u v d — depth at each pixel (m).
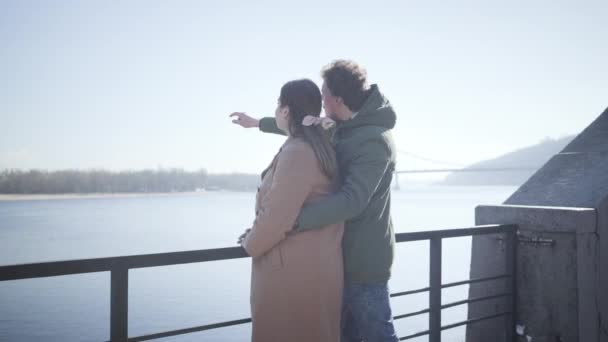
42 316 28.33
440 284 2.67
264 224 1.69
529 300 3.09
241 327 24.64
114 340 1.71
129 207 178.50
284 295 1.76
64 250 58.72
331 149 1.84
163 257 1.79
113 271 1.70
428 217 93.62
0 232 84.50
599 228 2.96
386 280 2.03
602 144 3.28
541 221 3.02
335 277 1.85
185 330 1.92
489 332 3.24
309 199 1.80
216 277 41.69
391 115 2.01
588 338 2.92
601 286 2.99
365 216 1.97
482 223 3.32
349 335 2.19
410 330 23.17
